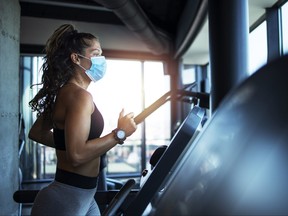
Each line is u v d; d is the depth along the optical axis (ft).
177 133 4.55
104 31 18.60
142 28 13.83
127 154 21.53
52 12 17.31
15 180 9.27
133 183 4.48
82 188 3.86
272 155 2.13
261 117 2.11
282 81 2.13
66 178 3.84
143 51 19.42
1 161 8.21
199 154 2.57
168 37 19.20
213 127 2.45
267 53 11.37
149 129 20.90
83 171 3.89
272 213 2.17
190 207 2.25
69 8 17.62
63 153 3.92
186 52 18.69
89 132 3.80
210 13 7.48
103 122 4.19
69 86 4.03
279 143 2.12
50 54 4.31
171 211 2.36
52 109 4.20
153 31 15.14
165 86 20.03
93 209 4.45
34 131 4.78
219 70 7.16
